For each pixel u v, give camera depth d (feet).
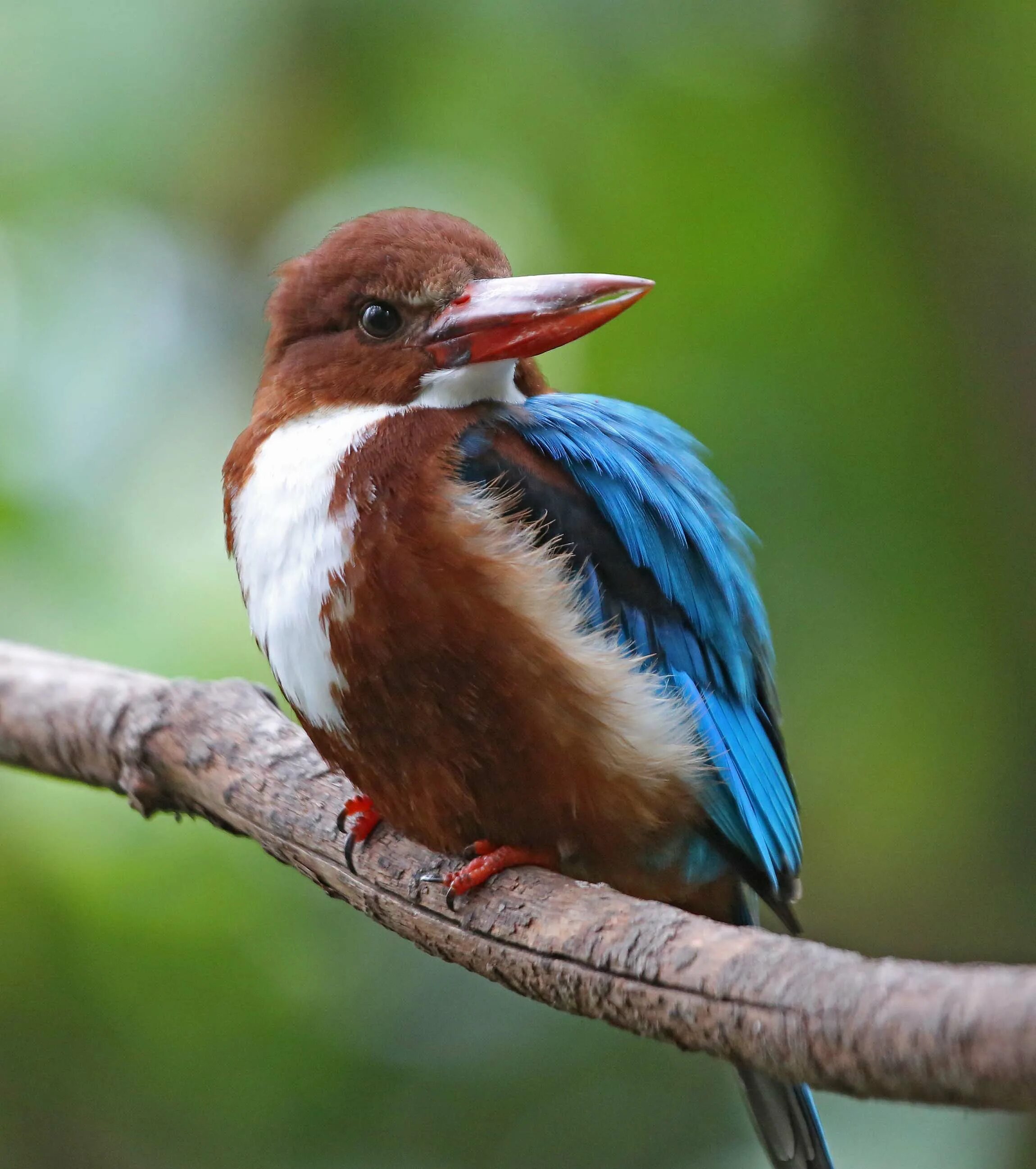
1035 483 39.09
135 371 38.75
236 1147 33.47
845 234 38.11
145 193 38.47
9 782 33.45
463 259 27.45
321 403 27.27
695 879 27.12
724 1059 19.20
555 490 26.37
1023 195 39.68
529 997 22.61
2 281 38.32
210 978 33.32
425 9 35.29
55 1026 33.30
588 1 35.55
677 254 37.65
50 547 34.35
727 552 28.99
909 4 38.01
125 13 35.29
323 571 25.23
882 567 36.99
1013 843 39.47
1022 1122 31.81
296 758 27.58
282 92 36.63
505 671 24.47
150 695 29.17
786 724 38.09
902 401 37.78
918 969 17.30
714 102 37.42
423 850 25.77
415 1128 34.32
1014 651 38.34
